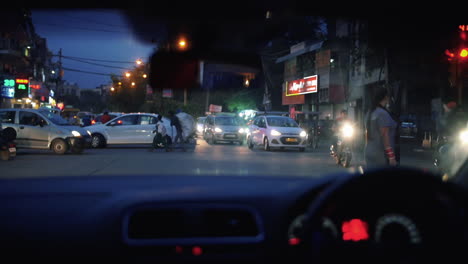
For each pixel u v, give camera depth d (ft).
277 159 60.34
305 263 5.98
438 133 42.32
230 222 6.43
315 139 86.48
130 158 57.82
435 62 78.48
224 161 55.31
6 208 6.51
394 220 6.13
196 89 61.16
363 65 117.80
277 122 79.15
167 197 6.44
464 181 9.71
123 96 234.99
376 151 22.85
